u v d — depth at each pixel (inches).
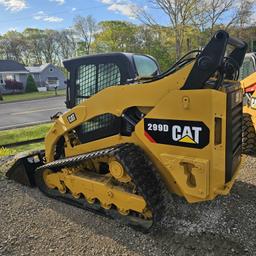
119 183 123.0
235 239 112.2
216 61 94.1
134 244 111.7
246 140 205.2
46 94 1252.5
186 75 99.4
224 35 92.7
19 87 1470.2
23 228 125.1
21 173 167.9
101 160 126.6
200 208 134.3
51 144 147.6
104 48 1664.6
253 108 194.1
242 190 152.4
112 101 119.1
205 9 985.5
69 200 143.6
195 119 97.9
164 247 109.2
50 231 122.3
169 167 106.4
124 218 121.9
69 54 2394.2
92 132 133.3
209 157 97.7
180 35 983.6
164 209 115.0
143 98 110.2
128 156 110.9
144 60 135.7
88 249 110.0
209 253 105.0
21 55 2458.2
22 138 366.9
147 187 109.7
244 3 1047.0
